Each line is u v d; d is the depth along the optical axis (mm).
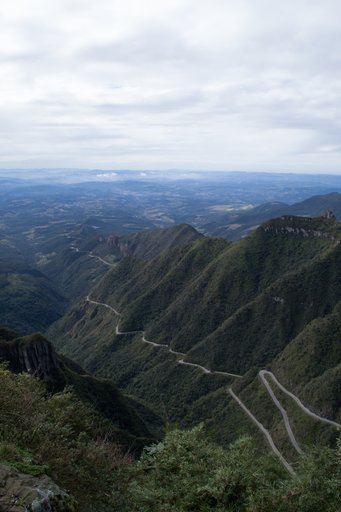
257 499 12281
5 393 15320
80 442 14906
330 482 12773
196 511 12766
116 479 13977
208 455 15539
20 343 72875
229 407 106750
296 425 87250
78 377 77250
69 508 9711
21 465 10844
